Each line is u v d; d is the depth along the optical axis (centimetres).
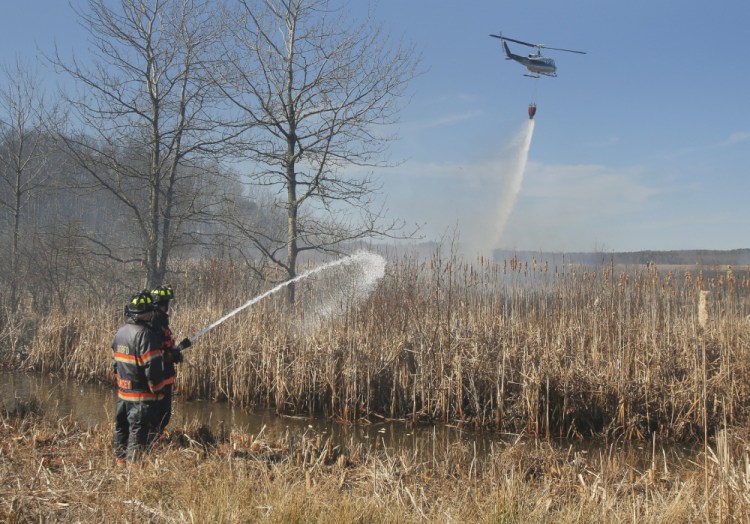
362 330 1258
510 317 1291
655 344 1115
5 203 2098
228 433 870
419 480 677
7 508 522
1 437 768
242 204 2023
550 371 1073
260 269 1825
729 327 1207
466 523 527
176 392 1313
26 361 1588
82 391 1331
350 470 709
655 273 1494
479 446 984
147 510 527
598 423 1066
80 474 620
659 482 703
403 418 1142
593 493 603
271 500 538
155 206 1830
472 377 1127
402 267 1402
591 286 1468
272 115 1759
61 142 1894
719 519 500
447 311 1262
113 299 1945
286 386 1195
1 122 2206
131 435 676
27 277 2003
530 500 585
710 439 979
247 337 1295
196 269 1975
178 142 1819
